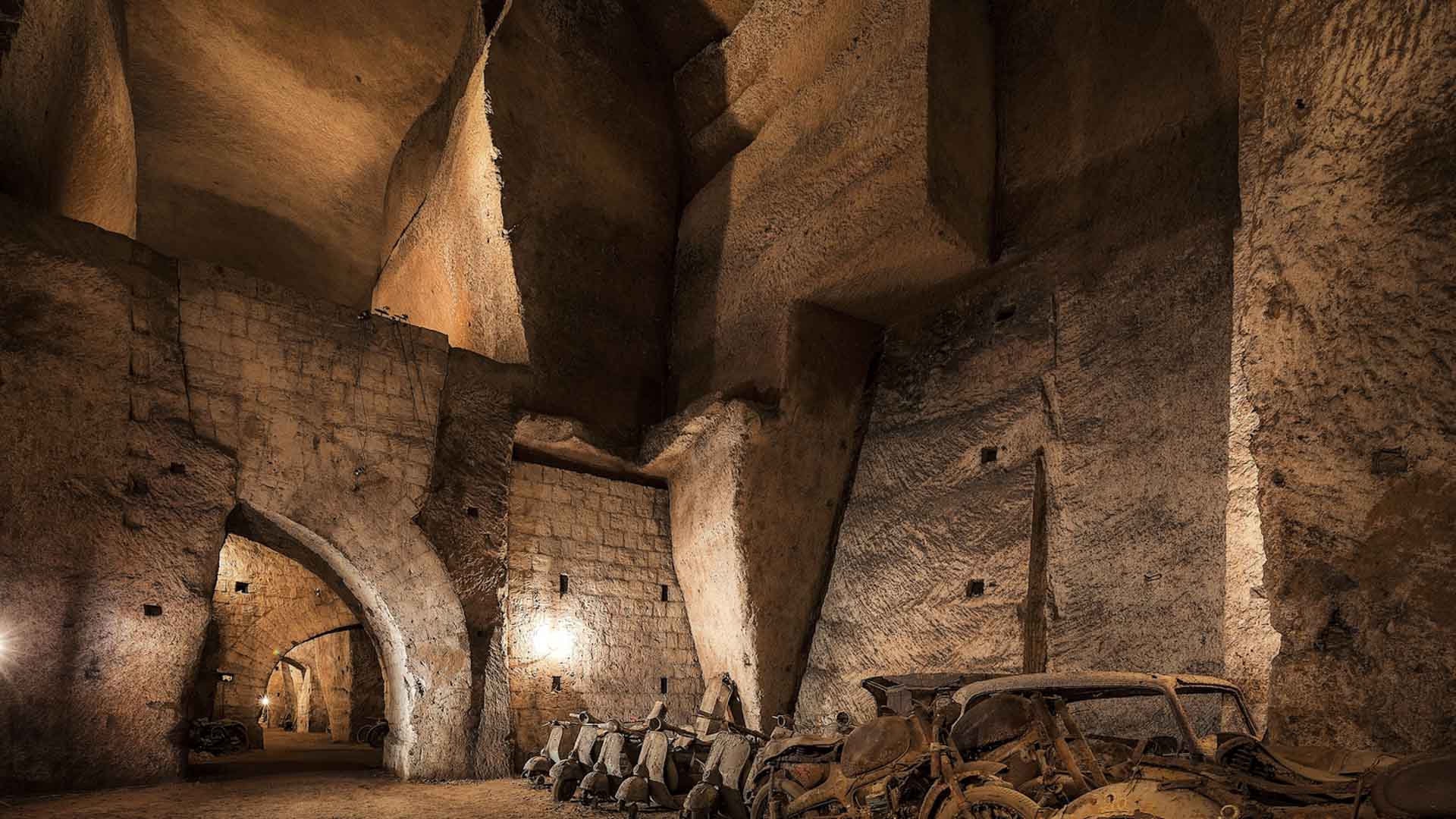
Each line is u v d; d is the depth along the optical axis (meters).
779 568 10.05
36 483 7.84
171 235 15.80
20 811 6.85
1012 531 8.73
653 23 12.94
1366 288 4.95
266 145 14.94
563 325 11.19
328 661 19.33
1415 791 2.90
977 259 9.55
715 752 7.14
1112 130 9.05
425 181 14.34
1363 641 4.68
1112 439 8.25
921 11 9.45
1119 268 8.67
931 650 9.03
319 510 9.10
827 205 10.12
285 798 7.99
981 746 4.46
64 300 8.19
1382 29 5.08
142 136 14.34
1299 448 5.11
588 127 11.93
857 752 4.87
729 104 12.22
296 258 16.52
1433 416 4.57
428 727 9.30
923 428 10.03
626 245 12.03
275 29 13.58
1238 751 4.00
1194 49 8.53
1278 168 5.53
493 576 9.85
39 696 7.65
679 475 11.08
